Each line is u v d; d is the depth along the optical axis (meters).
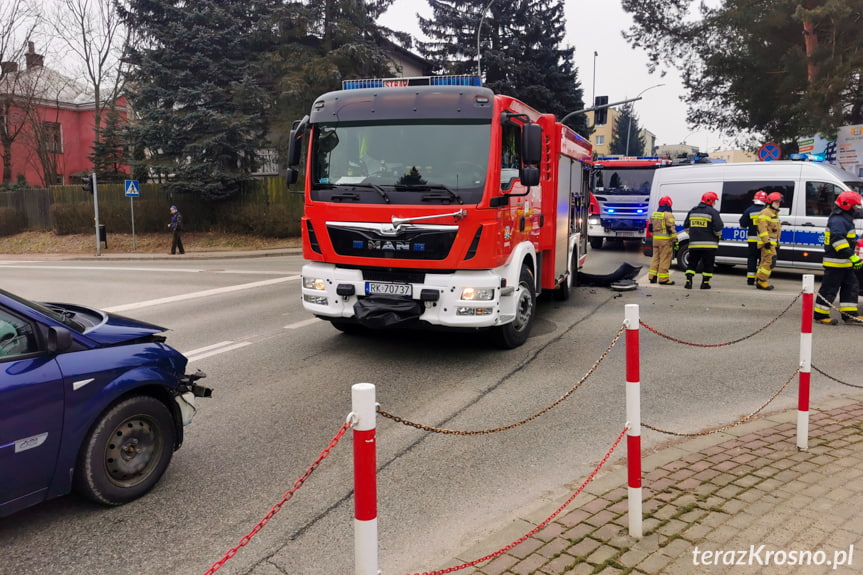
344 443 5.00
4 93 34.03
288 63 25.80
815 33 20.20
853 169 19.78
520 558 3.19
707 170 15.05
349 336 8.66
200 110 23.64
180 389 4.43
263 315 10.29
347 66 27.17
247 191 26.80
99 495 3.87
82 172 35.91
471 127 6.82
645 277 14.51
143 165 24.94
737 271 15.42
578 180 11.65
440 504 4.02
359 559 2.24
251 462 4.66
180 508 3.97
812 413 5.52
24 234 30.72
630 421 3.33
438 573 2.80
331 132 7.21
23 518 3.85
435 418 5.53
